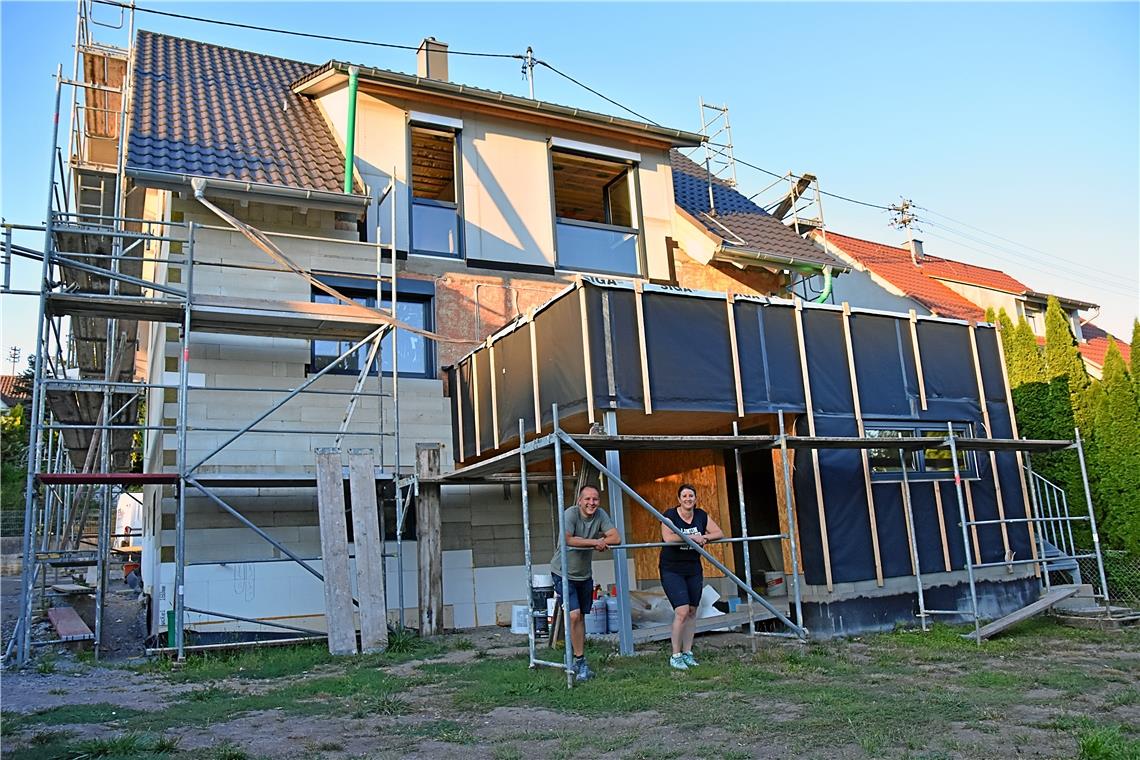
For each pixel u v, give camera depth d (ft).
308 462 36.32
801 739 16.02
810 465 32.65
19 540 86.84
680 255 48.16
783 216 65.82
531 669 24.12
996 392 38.75
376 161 41.09
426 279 40.91
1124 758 13.97
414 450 38.27
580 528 23.26
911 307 78.38
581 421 31.01
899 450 34.09
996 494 37.22
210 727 18.30
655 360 30.22
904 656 26.21
